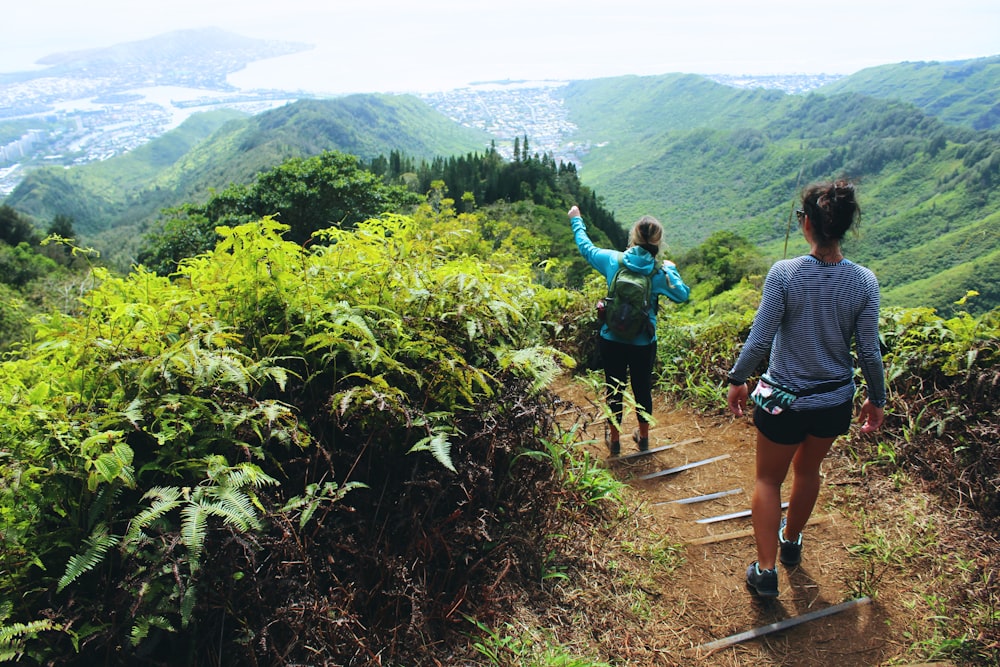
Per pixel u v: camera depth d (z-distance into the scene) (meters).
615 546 2.90
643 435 3.91
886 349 4.21
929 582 2.67
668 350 5.40
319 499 2.02
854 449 3.66
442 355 2.56
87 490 1.82
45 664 1.66
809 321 2.41
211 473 1.88
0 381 2.14
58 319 2.33
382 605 2.18
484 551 2.49
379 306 2.72
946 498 3.16
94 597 1.77
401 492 2.41
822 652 2.39
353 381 2.50
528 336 3.42
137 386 2.10
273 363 2.41
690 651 2.38
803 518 2.72
